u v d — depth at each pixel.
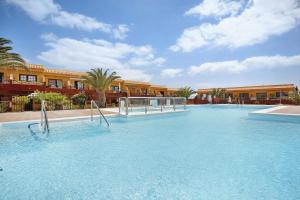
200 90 42.12
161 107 15.15
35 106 16.50
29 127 8.49
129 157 4.76
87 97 21.94
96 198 2.87
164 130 8.59
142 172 3.80
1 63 15.28
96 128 9.01
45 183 3.35
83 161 4.48
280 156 4.71
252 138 6.78
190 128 9.15
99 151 5.31
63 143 6.22
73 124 9.77
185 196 2.88
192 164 4.22
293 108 15.84
